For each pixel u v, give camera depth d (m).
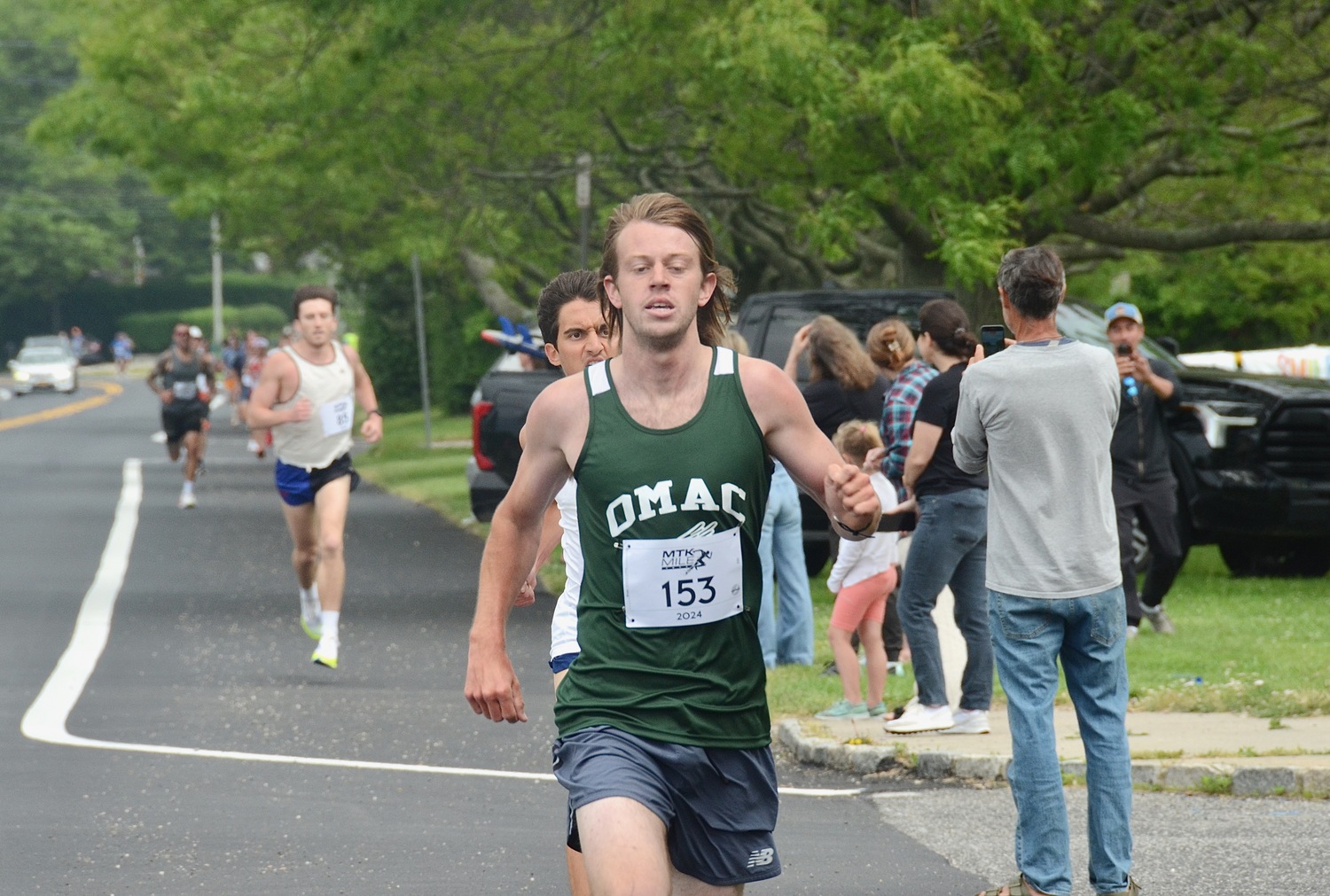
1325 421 33.62
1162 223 53.09
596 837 9.55
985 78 38.94
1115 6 40.25
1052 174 38.81
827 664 25.75
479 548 43.81
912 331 35.53
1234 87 42.22
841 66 37.53
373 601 34.72
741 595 10.01
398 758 20.58
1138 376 27.77
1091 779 14.03
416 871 15.42
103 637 30.00
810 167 44.00
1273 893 14.34
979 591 20.73
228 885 14.97
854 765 20.00
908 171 38.56
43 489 60.47
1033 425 14.23
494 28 51.47
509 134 53.28
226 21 58.00
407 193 58.38
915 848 16.22
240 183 63.59
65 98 68.75
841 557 22.06
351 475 26.98
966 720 20.89
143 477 66.75
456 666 27.22
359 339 125.44
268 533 46.84
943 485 20.52
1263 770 18.02
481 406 36.75
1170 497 28.00
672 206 9.98
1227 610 31.45
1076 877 15.18
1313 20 43.03
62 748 21.08
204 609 33.38
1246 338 67.88
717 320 10.60
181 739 21.64
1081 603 14.09
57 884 15.03
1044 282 14.50
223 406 137.38
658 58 46.31
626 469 9.88
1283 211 52.03
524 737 21.84
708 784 9.98
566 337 13.13
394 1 45.19
